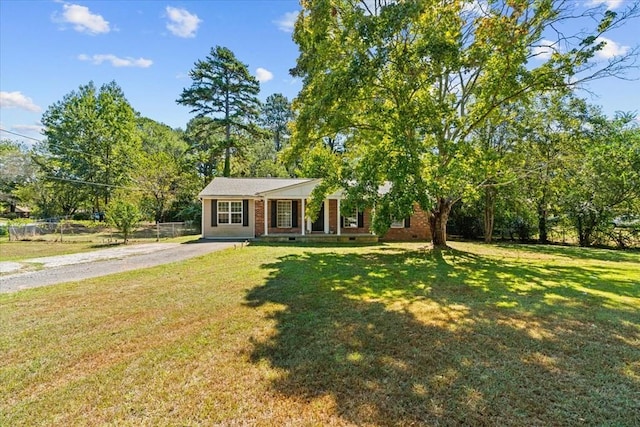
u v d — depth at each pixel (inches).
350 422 94.6
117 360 134.3
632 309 200.1
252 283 270.2
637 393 108.3
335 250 502.9
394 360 132.6
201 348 145.3
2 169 1143.0
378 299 224.4
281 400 105.7
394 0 405.4
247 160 1243.2
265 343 150.2
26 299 222.5
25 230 804.0
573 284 272.1
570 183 617.6
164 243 619.8
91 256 436.5
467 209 759.1
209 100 1126.4
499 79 421.1
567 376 119.2
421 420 94.9
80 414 99.4
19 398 108.3
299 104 476.7
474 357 134.8
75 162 1133.7
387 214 396.2
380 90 470.9
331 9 415.5
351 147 589.6
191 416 97.8
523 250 541.3
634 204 584.1
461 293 241.3
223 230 717.3
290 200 723.4
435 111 428.5
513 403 102.8
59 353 141.0
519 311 196.5
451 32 408.2
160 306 206.7
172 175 984.3
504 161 540.1
